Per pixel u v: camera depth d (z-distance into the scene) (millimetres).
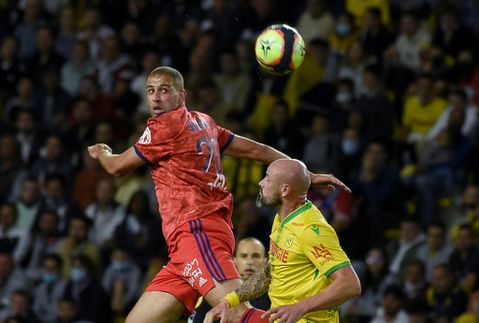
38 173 59531
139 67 65188
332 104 58250
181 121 26859
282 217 26266
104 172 57438
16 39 67750
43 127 62531
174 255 26766
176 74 27156
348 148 54344
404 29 60188
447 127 54625
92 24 67688
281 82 59125
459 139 53625
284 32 27156
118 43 65500
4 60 67062
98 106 61656
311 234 25594
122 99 62250
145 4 68625
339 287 24938
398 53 59906
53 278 52438
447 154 53375
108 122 58875
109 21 68562
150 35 67375
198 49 61594
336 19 64250
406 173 53750
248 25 63906
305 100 58531
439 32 59656
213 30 63125
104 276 52094
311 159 54969
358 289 25047
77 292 51531
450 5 59781
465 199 50938
